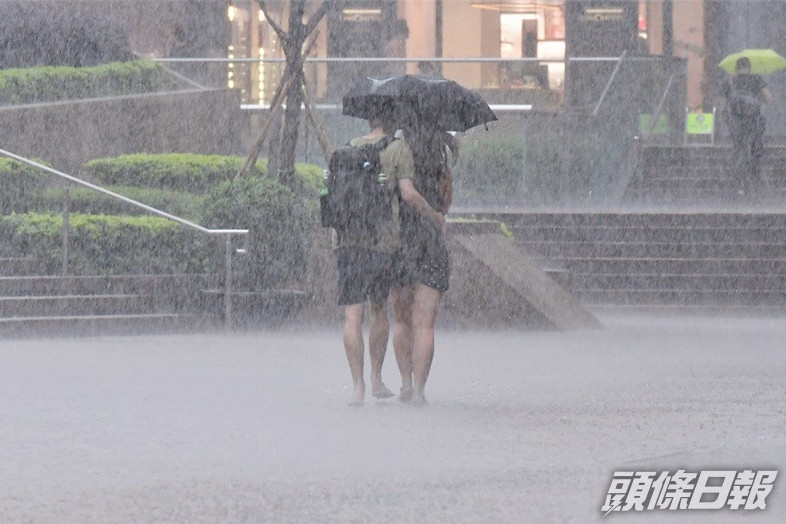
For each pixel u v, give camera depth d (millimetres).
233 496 17922
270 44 75062
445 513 17047
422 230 25469
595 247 53750
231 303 41938
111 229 43250
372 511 17125
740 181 63000
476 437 22328
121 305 41750
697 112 82562
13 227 43250
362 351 25766
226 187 43562
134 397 26656
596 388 28469
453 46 76938
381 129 26141
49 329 39906
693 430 23141
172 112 60344
